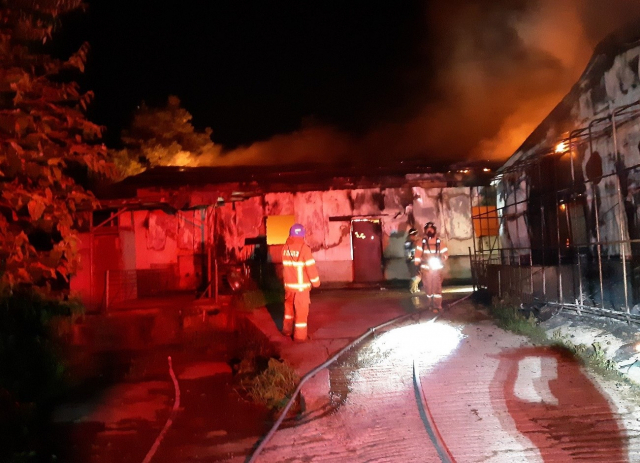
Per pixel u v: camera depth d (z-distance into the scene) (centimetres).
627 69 880
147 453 540
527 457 482
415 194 1766
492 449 500
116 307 1271
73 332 1117
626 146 888
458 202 1767
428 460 485
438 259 1086
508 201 1385
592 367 691
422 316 1054
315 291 1575
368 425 577
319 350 828
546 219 1164
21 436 587
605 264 933
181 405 707
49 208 601
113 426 638
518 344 814
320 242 1755
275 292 1426
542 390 636
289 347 846
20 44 615
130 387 804
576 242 1058
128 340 1177
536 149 1189
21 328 856
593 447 495
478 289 1334
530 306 981
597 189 973
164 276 1730
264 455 522
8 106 578
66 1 616
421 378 699
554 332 846
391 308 1169
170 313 1241
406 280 1738
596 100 968
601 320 818
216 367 917
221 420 643
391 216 1759
